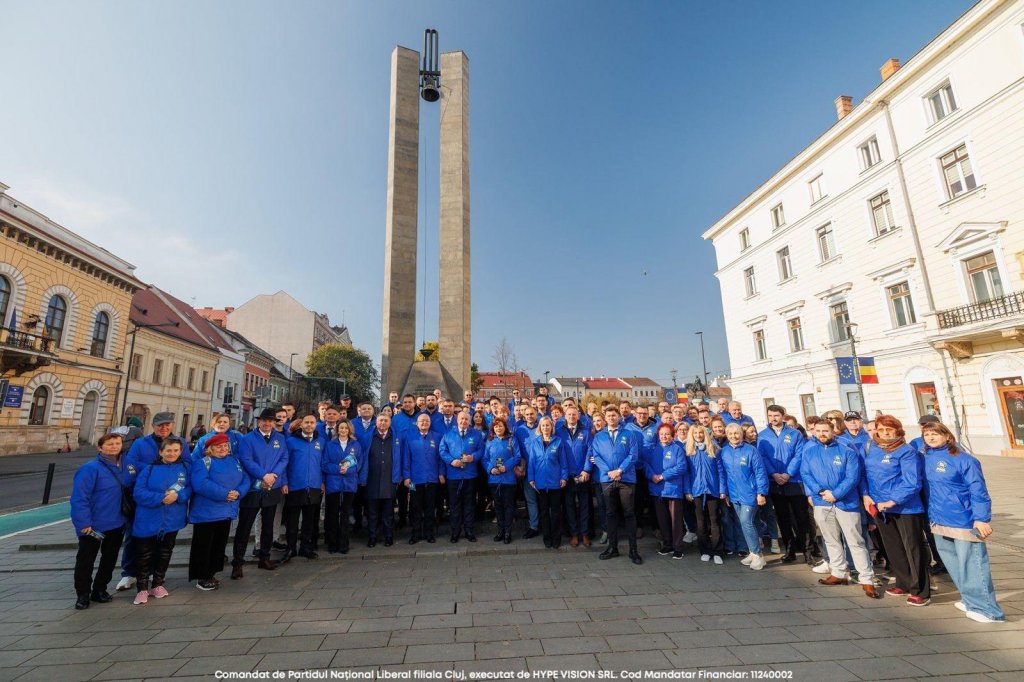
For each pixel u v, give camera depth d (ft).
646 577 17.97
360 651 11.94
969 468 14.14
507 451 23.18
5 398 64.80
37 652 12.15
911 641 12.30
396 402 31.24
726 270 99.35
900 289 63.10
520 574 18.38
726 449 20.48
